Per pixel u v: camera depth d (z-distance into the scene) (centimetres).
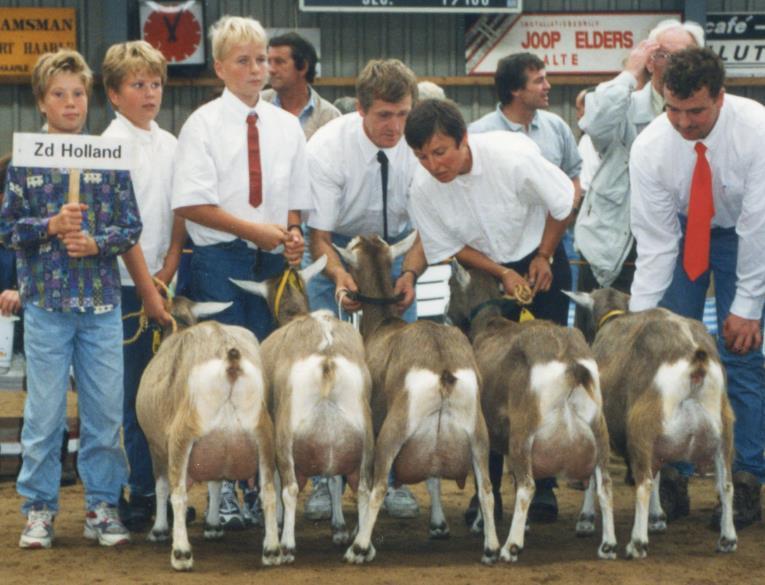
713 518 698
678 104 655
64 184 635
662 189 706
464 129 665
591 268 914
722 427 620
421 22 1598
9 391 859
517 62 858
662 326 634
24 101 1583
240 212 694
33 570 596
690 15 1562
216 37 692
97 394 647
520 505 607
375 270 701
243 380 584
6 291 769
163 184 701
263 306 719
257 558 624
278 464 603
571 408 606
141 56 684
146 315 670
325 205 742
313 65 927
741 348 693
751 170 673
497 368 636
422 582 566
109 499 659
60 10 1571
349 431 603
